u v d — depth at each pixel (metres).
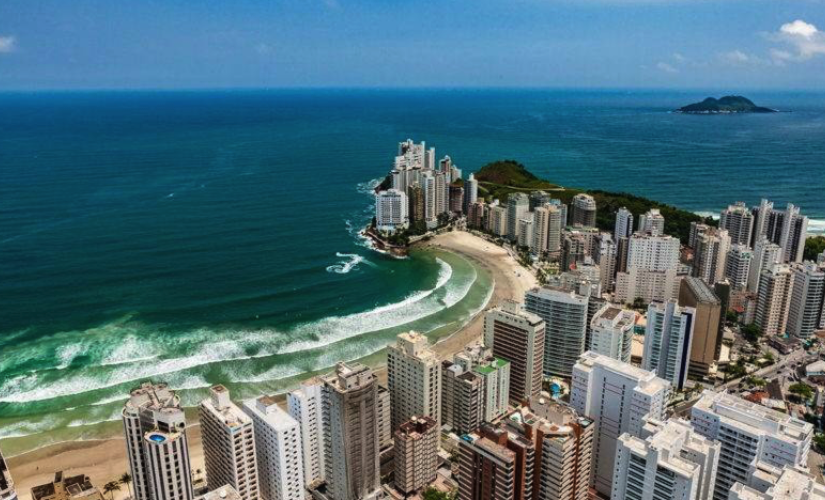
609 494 153.75
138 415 124.12
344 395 133.88
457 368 172.75
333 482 145.12
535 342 186.25
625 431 147.88
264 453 140.50
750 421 132.12
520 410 133.25
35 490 142.38
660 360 199.88
